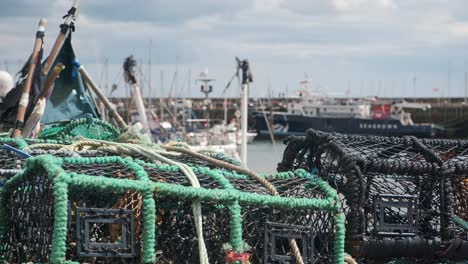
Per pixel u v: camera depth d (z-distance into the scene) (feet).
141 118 69.15
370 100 299.99
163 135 134.31
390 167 19.83
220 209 18.17
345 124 229.45
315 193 19.39
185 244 17.95
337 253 18.60
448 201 20.20
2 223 17.89
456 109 319.88
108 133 27.04
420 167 20.06
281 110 268.21
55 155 19.62
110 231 17.58
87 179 15.99
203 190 17.30
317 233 19.08
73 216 17.02
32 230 17.07
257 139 228.22
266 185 19.25
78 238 16.10
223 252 17.62
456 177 21.53
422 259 20.49
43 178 16.56
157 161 21.27
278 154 151.12
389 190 20.72
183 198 17.16
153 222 16.60
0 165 19.93
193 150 22.33
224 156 23.66
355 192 19.40
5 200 17.90
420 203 20.63
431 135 227.20
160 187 16.80
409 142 21.74
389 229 19.74
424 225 20.65
